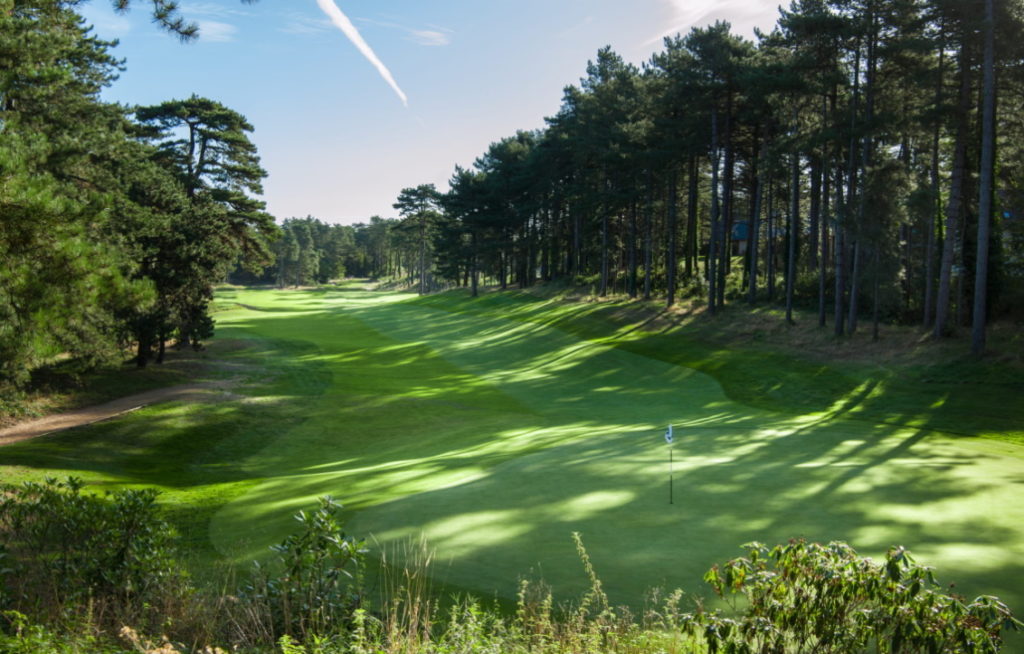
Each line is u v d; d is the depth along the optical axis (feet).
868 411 76.54
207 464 63.72
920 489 36.70
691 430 59.47
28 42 60.03
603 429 65.36
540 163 231.50
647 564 26.50
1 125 39.09
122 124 113.19
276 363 126.31
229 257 118.62
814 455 47.09
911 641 13.60
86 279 32.17
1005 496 35.06
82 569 20.49
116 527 21.75
